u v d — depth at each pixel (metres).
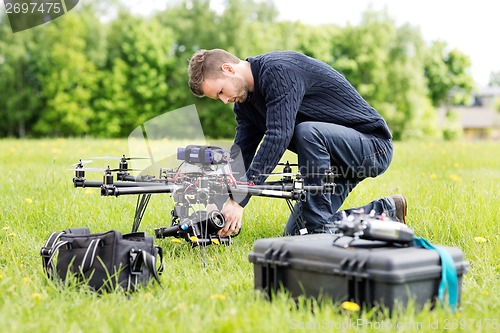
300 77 4.78
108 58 42.94
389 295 3.09
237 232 4.75
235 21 44.41
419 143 19.81
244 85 4.73
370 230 3.33
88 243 3.81
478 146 17.77
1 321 3.08
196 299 3.57
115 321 3.15
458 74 57.34
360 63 48.19
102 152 14.23
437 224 5.41
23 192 7.23
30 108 42.03
